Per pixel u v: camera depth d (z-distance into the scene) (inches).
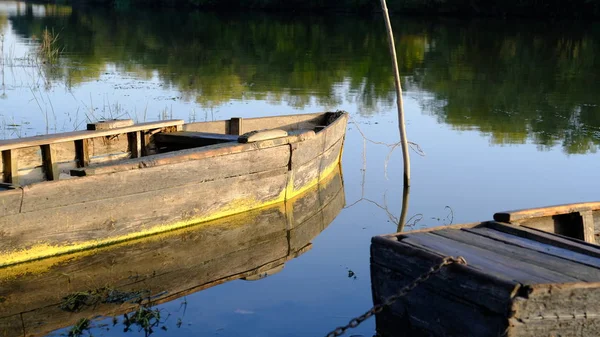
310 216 327.6
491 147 462.9
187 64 845.8
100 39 1106.1
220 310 227.3
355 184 378.3
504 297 161.9
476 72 807.1
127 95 621.6
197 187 297.4
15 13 1722.4
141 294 239.6
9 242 247.6
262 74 776.9
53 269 255.1
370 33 1250.0
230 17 1647.4
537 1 1533.0
